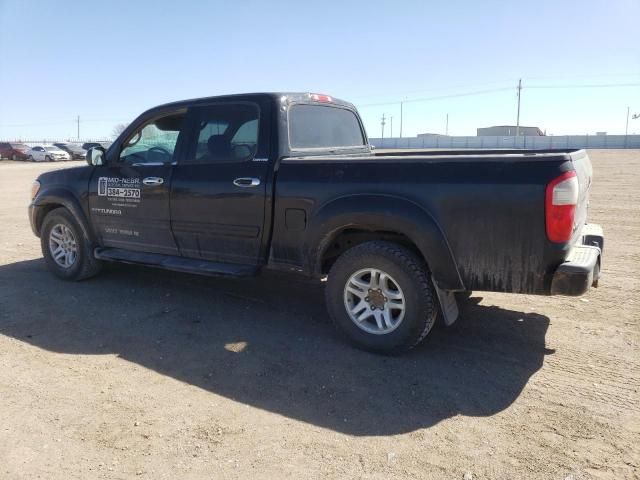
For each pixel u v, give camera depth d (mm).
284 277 6605
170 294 5973
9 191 18891
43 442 3174
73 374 4059
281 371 4102
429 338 4699
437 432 3273
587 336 4699
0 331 4918
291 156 4883
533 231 3717
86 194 6078
